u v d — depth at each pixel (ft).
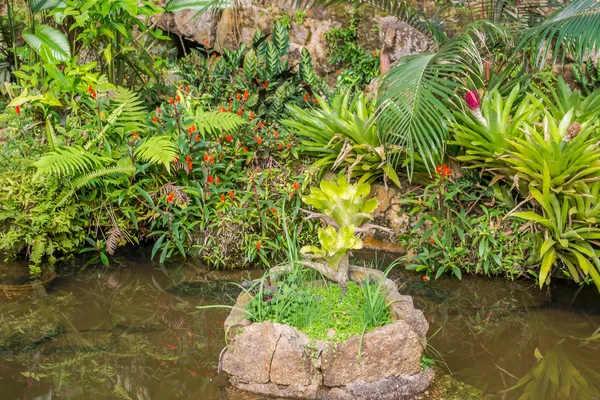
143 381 11.75
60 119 18.34
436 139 14.55
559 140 15.17
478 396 11.24
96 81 17.31
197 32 24.34
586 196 14.83
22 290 15.30
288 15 23.75
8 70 21.84
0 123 18.29
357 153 17.30
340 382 10.95
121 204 17.22
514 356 12.74
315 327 11.21
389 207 17.46
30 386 11.56
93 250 17.43
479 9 19.71
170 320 14.07
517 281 16.05
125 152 17.30
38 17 21.99
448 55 15.29
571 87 20.84
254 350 11.15
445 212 16.51
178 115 17.39
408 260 16.62
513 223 16.02
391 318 11.72
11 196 16.34
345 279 12.47
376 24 22.90
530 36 15.57
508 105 16.30
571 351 12.96
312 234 17.11
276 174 17.61
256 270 16.44
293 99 19.95
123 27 17.89
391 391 11.04
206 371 12.09
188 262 16.93
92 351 12.79
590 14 14.92
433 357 12.64
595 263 15.56
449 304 14.83
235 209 16.62
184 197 17.03
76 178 16.53
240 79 20.16
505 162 15.69
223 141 18.10
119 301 14.87
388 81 15.39
